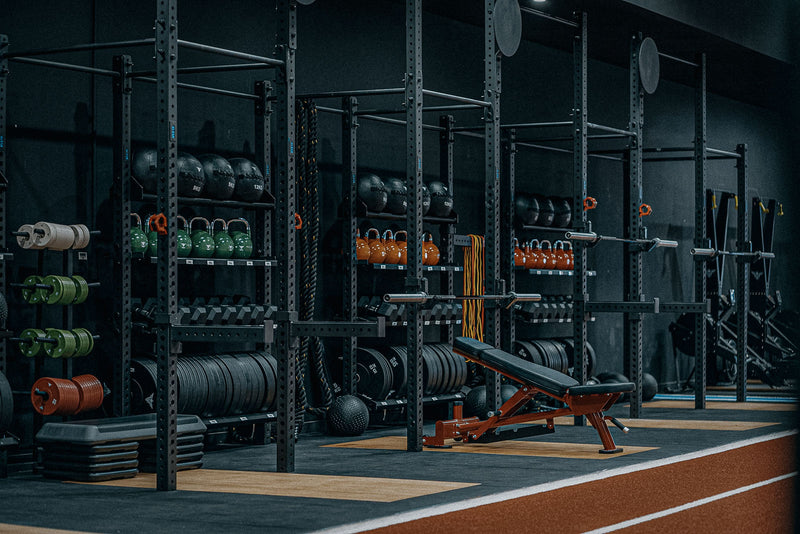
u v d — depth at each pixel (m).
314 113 7.78
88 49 5.60
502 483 5.16
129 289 6.32
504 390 8.28
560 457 6.25
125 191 6.32
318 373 7.97
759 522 4.10
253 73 7.82
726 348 12.50
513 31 7.26
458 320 8.82
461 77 9.74
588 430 7.80
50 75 6.32
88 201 6.52
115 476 5.37
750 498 4.70
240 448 6.95
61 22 6.40
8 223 6.07
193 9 7.32
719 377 13.38
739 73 12.76
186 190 6.43
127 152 6.35
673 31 10.52
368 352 8.16
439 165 9.45
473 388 8.55
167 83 4.96
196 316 6.59
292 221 5.56
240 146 7.71
